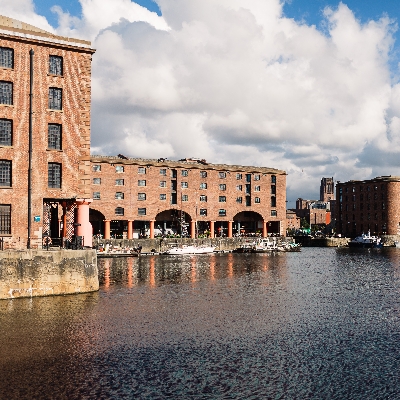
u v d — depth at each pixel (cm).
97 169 8675
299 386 1619
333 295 3606
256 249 9375
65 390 1542
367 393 1567
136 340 2144
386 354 1983
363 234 12550
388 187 13088
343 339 2222
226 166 10094
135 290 3694
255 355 1950
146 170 9112
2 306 2741
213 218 9806
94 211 8944
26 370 1722
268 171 10550
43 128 3712
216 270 5522
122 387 1578
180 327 2412
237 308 2975
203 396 1520
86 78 3903
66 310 2702
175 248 8381
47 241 3734
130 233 8925
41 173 3675
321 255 8831
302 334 2312
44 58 3753
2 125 3594
